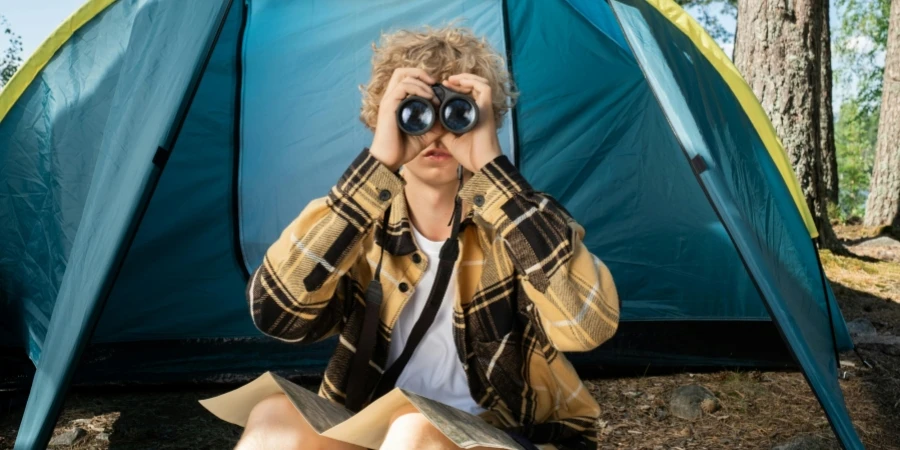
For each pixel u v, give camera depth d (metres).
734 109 2.75
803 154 6.77
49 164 3.16
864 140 18.83
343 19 3.66
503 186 1.47
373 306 1.52
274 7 3.56
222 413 1.48
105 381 3.49
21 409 3.27
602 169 3.74
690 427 3.10
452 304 1.55
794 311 2.35
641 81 3.71
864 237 8.84
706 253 3.74
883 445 2.92
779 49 6.66
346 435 1.30
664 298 3.76
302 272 1.46
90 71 3.14
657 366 3.75
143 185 2.07
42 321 3.16
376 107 1.64
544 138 3.74
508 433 1.39
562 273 1.44
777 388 3.54
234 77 3.63
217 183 3.66
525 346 1.55
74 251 2.36
